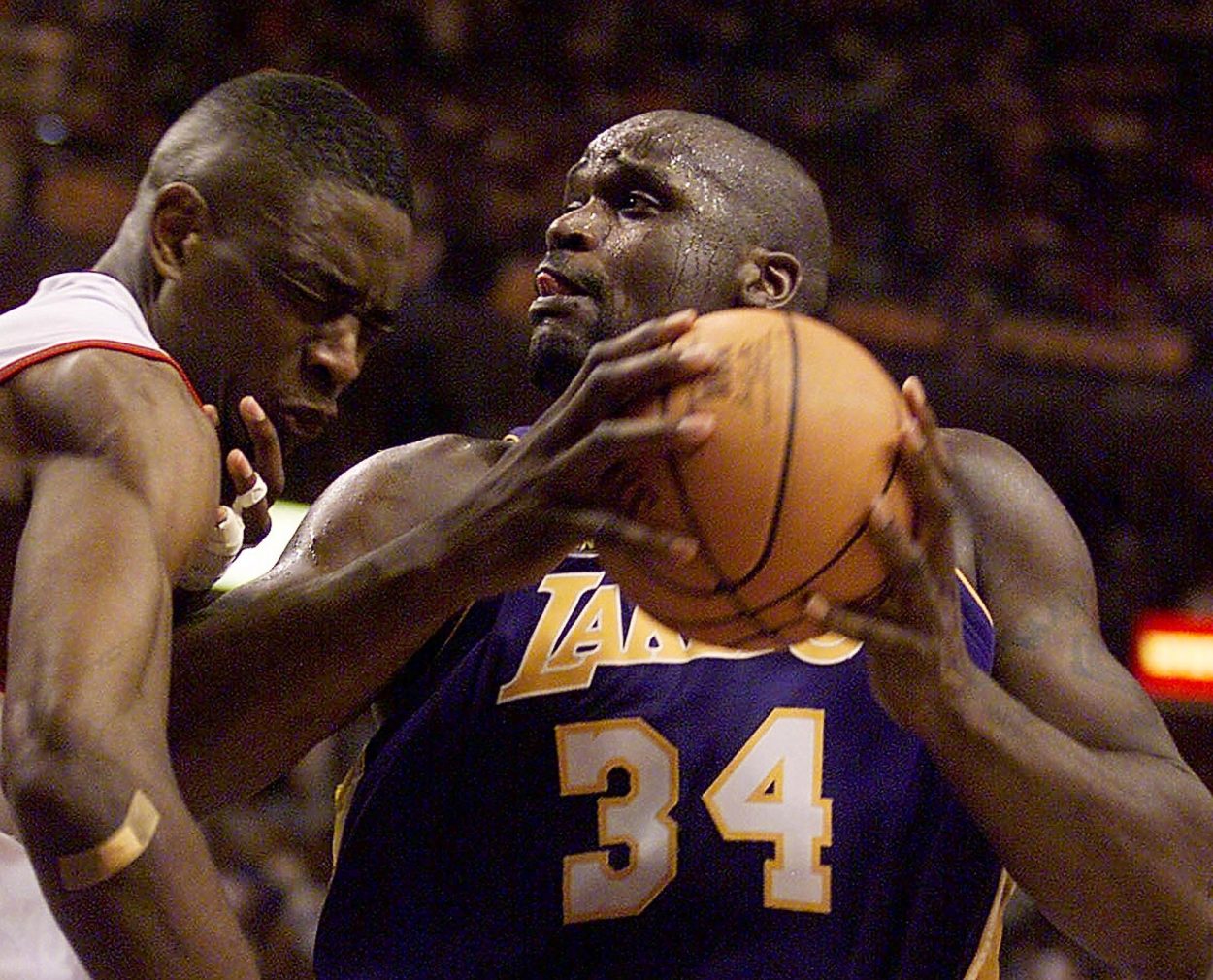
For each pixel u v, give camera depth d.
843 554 4.55
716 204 6.29
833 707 5.77
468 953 5.73
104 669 4.08
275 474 5.70
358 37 25.23
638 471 4.58
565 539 4.93
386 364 20.81
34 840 4.03
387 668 5.48
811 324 4.77
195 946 4.08
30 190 19.66
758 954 5.57
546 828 5.75
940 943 5.65
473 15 26.53
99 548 4.25
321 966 5.85
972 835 5.68
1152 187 28.36
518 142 25.17
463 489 6.35
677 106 26.84
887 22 29.16
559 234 6.29
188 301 5.60
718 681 5.82
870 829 5.66
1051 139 28.22
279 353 5.66
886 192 26.03
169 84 22.67
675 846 5.65
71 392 4.66
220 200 5.62
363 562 5.36
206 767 5.57
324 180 5.63
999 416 23.59
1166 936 5.21
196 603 5.82
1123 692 5.68
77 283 5.38
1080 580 6.01
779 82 27.64
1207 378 24.64
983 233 26.67
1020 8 30.30
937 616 4.72
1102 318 25.86
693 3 28.34
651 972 5.60
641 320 6.20
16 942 5.19
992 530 6.09
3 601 4.68
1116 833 5.12
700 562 4.55
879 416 4.59
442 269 22.03
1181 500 24.03
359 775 6.13
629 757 5.75
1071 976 16.27
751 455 4.48
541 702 5.85
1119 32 30.36
